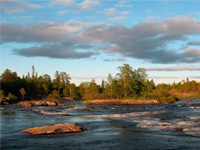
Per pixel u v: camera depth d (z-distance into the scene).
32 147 16.19
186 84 173.75
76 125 23.94
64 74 172.62
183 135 19.72
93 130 23.34
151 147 15.82
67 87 154.00
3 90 105.50
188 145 16.20
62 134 21.06
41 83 147.62
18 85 119.62
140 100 80.38
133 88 99.88
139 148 15.62
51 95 136.50
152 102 78.19
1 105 75.19
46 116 38.25
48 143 17.38
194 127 23.25
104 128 24.59
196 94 149.00
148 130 22.55
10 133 21.66
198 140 17.75
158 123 26.64
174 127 23.50
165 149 15.25
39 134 21.03
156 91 96.19
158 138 18.70
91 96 106.56
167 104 70.81
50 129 21.97
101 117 36.09
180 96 141.88
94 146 16.36
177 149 15.20
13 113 44.38
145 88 102.62
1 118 34.84
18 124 27.94
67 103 89.44
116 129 23.75
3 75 115.06
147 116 34.72
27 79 144.00
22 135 20.59
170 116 33.94
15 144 17.11
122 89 98.25
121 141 17.89
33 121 31.08
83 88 154.88
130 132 21.78
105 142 17.59
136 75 103.69
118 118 33.75
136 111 46.03
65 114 41.94
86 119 33.41
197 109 47.72
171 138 18.59
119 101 82.62
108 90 101.25
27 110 52.75
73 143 17.34
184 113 38.28
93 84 121.81
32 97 125.38
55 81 168.00
